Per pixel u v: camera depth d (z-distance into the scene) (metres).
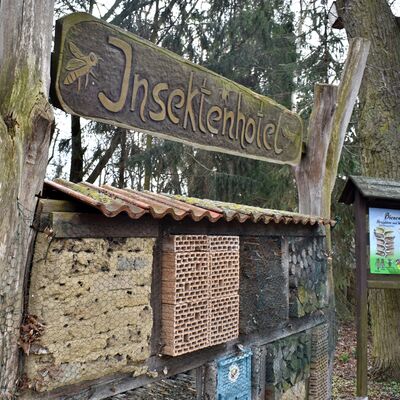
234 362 3.01
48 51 2.03
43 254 1.99
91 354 2.14
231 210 2.91
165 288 2.57
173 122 3.03
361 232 4.40
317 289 4.03
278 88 9.86
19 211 1.90
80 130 8.25
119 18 8.91
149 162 9.36
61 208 2.11
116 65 2.61
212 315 2.80
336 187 8.75
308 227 3.94
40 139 1.95
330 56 8.77
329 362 4.22
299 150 4.46
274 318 3.40
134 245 2.39
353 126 8.66
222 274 2.89
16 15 1.94
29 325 1.94
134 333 2.35
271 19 10.09
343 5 6.46
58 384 2.01
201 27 10.12
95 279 2.18
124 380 2.34
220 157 10.09
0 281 1.85
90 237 2.17
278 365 3.39
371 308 6.05
